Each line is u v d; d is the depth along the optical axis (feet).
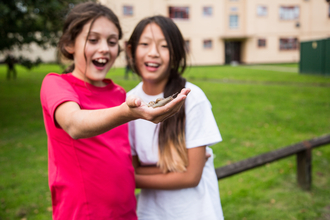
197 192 5.23
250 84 42.29
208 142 4.99
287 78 48.65
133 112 2.87
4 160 15.31
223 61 99.81
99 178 4.19
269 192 11.80
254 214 10.34
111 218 4.29
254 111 25.02
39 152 16.42
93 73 4.56
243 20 98.94
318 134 18.62
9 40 23.39
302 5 98.22
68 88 3.93
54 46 24.14
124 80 46.85
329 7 98.68
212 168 5.76
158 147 5.19
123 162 4.48
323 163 14.30
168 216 5.18
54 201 4.46
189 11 94.43
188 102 5.08
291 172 13.44
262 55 100.58
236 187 12.37
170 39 5.15
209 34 97.25
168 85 5.33
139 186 5.20
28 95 34.99
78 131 3.20
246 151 15.90
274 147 16.44
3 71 69.56
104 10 4.64
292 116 23.03
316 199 11.12
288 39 100.32
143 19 5.32
